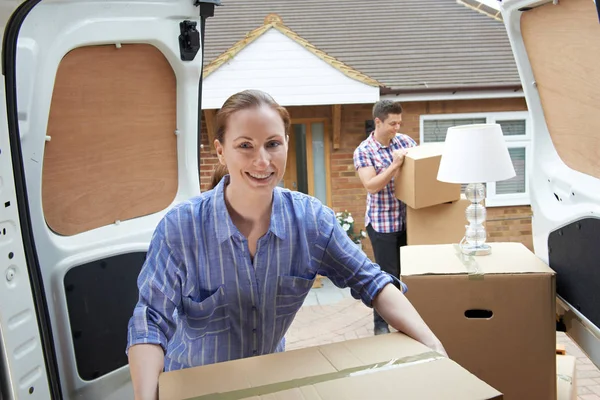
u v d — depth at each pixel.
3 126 1.37
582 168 1.96
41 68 1.50
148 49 1.88
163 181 2.04
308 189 6.49
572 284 1.98
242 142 1.23
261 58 5.87
